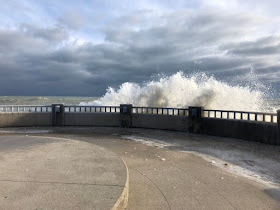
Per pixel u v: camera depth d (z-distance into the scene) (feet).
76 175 11.70
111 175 11.71
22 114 34.81
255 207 10.70
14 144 18.62
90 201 8.99
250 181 14.02
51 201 8.95
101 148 17.39
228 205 10.84
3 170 12.32
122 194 9.68
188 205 10.73
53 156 15.11
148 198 11.35
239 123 26.45
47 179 11.14
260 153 20.53
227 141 25.49
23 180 10.96
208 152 20.83
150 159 18.34
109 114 35.42
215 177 14.56
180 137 27.68
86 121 35.76
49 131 30.96
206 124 29.43
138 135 28.73
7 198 9.13
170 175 14.74
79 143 19.11
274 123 23.47
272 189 12.84
